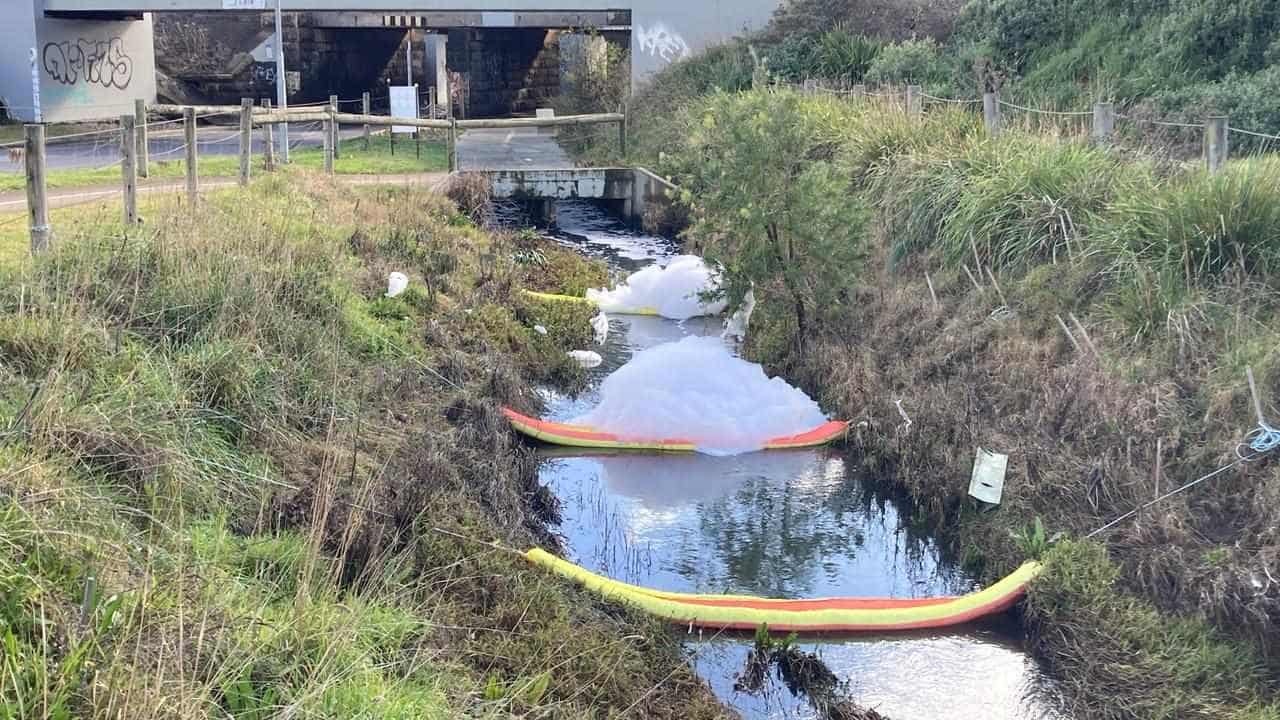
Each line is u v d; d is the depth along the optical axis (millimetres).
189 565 4973
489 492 7438
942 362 9453
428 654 5102
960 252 10680
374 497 6262
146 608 4395
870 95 16172
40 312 6605
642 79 24484
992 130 12289
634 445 9398
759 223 11055
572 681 5457
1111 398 7750
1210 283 8367
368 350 8891
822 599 6879
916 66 19562
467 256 13188
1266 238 8375
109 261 7508
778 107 11180
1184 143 11734
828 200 11047
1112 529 7039
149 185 14000
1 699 3727
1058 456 7684
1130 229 9039
